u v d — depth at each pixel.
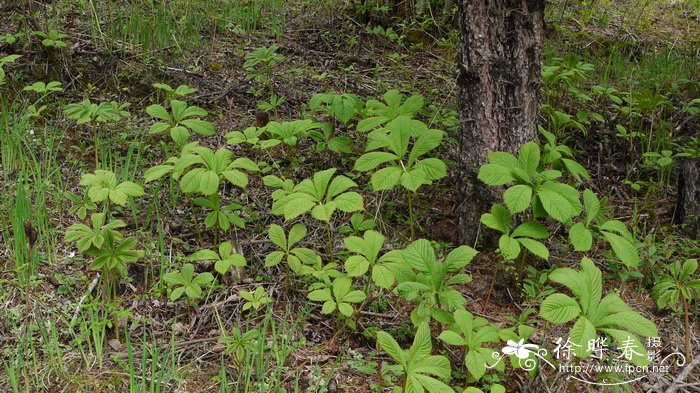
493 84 3.58
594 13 7.99
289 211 3.07
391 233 4.10
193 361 3.03
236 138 3.83
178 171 3.29
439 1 7.17
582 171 3.59
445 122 4.85
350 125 4.96
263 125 4.85
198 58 5.82
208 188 3.20
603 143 5.27
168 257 3.68
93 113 3.98
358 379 3.03
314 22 6.95
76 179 4.21
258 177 4.54
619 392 3.01
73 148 4.49
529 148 3.26
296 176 4.55
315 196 3.19
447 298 2.79
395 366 2.76
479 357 2.54
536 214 3.11
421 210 4.28
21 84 4.91
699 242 4.12
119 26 5.62
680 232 4.25
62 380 2.86
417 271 3.20
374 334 3.27
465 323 2.64
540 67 3.64
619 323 2.52
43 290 3.33
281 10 7.13
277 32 6.45
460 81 3.68
